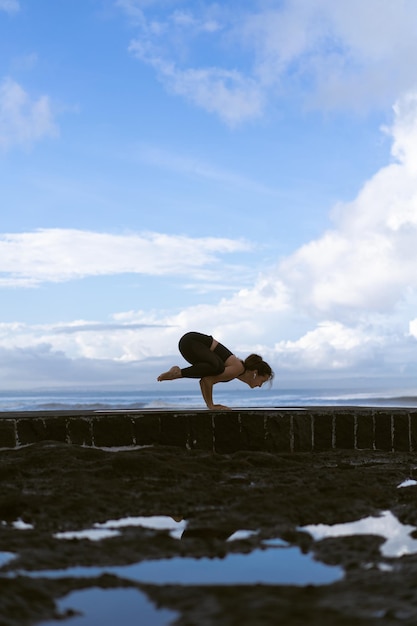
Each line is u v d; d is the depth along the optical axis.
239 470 4.38
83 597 1.66
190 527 2.48
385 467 5.03
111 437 6.70
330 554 2.07
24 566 1.91
